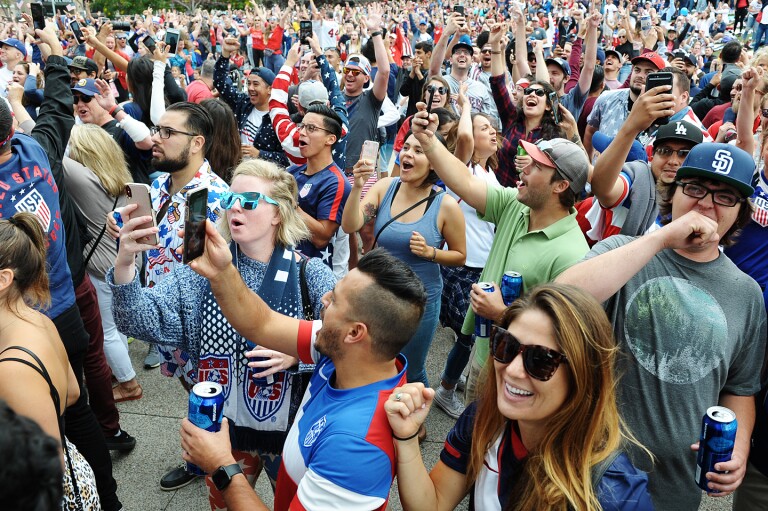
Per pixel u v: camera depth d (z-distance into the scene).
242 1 34.50
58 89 3.37
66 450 2.11
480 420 1.69
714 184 2.01
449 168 3.00
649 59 5.18
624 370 2.03
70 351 2.91
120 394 4.12
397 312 1.67
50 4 4.37
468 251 3.91
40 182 2.79
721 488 1.77
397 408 1.54
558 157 2.61
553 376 1.50
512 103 5.99
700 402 2.01
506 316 1.61
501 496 1.63
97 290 3.90
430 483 1.65
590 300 1.55
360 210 3.79
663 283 2.02
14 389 1.86
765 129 3.64
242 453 2.45
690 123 3.07
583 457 1.49
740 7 21.98
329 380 1.82
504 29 5.95
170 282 2.36
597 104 5.98
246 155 5.30
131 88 5.66
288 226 2.41
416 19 19.05
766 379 2.23
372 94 6.11
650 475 2.06
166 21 19.11
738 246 3.07
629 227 3.22
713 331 1.98
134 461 3.56
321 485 1.55
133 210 2.10
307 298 2.45
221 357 2.30
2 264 2.01
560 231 2.72
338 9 23.75
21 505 1.01
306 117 3.97
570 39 16.88
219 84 6.17
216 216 3.17
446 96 5.30
